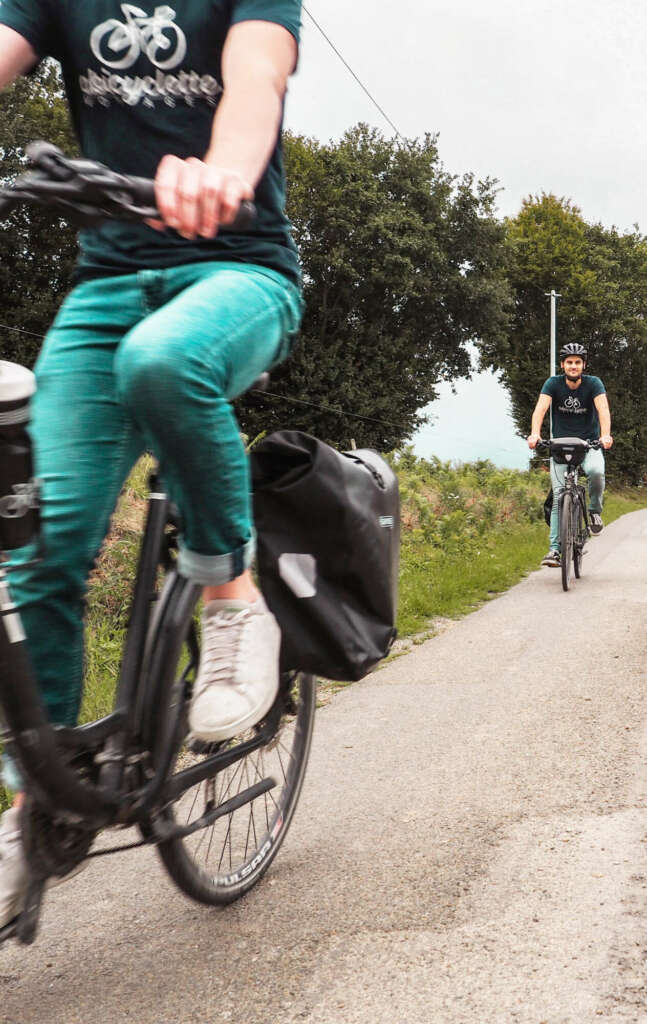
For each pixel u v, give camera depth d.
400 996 2.03
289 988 2.08
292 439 2.18
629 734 3.83
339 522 2.11
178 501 1.79
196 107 1.96
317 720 4.31
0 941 1.74
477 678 5.02
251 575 2.07
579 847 2.76
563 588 8.21
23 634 1.56
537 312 57.72
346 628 2.14
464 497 15.35
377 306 41.31
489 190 42.81
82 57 1.97
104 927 2.42
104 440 1.93
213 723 1.94
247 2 1.76
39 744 1.58
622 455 56.75
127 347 1.67
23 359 32.50
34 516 1.52
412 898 2.48
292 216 38.66
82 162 1.37
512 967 2.12
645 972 2.08
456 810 3.10
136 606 1.96
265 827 2.61
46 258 33.22
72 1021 1.99
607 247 60.38
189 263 1.93
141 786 1.93
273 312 1.89
